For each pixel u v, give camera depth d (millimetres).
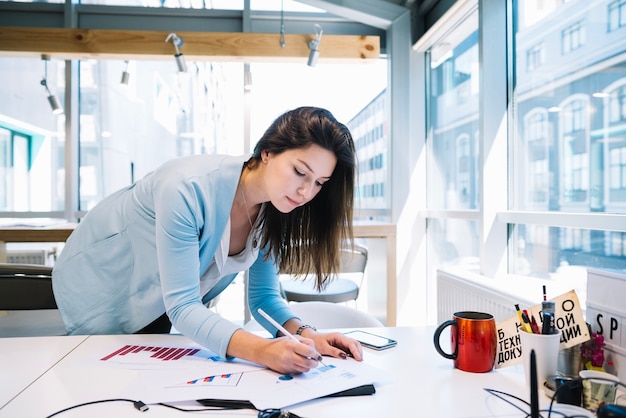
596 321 863
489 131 2145
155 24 3072
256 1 3105
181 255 915
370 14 3037
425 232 3143
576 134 1674
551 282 1740
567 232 1706
